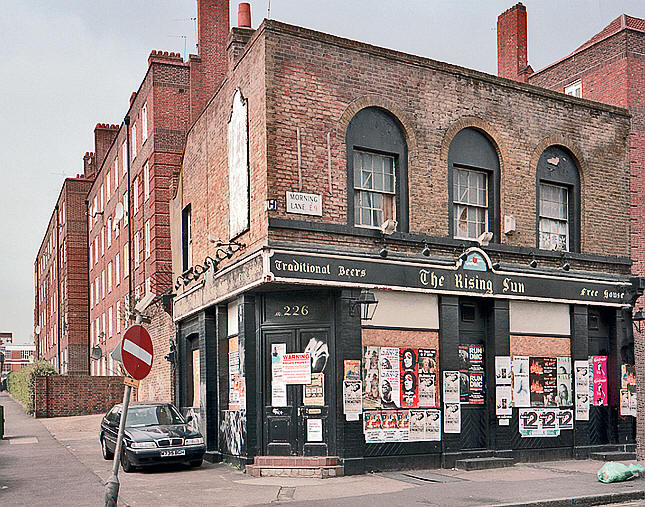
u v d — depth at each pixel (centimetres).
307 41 1472
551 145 1783
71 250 5200
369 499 1168
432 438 1534
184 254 2091
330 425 1445
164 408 1733
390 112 1555
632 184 1939
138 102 3278
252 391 1494
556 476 1432
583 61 2177
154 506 1155
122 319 3481
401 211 1563
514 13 2439
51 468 1631
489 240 1650
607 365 1822
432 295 1574
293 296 1490
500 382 1634
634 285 1842
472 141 1675
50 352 6569
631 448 1775
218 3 2997
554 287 1722
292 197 1426
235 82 1605
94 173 5325
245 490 1278
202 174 1889
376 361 1490
